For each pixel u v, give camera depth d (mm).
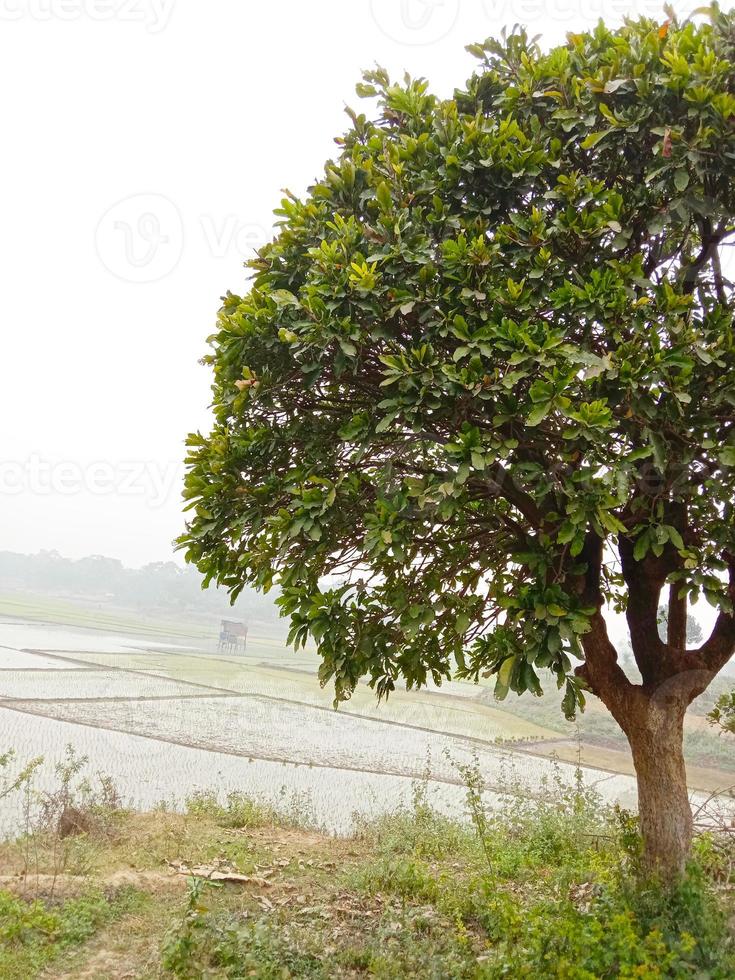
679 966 4586
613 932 4902
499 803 15078
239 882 7453
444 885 7176
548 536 5441
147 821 9750
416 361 5117
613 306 4953
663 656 6223
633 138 5254
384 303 5316
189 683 33031
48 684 27859
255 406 5836
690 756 23531
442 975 5180
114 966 5508
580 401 5105
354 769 18016
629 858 6359
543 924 5059
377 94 6398
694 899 5250
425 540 5980
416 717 29734
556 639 4938
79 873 7383
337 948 5770
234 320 5453
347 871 7957
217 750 18562
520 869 8016
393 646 6242
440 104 6113
